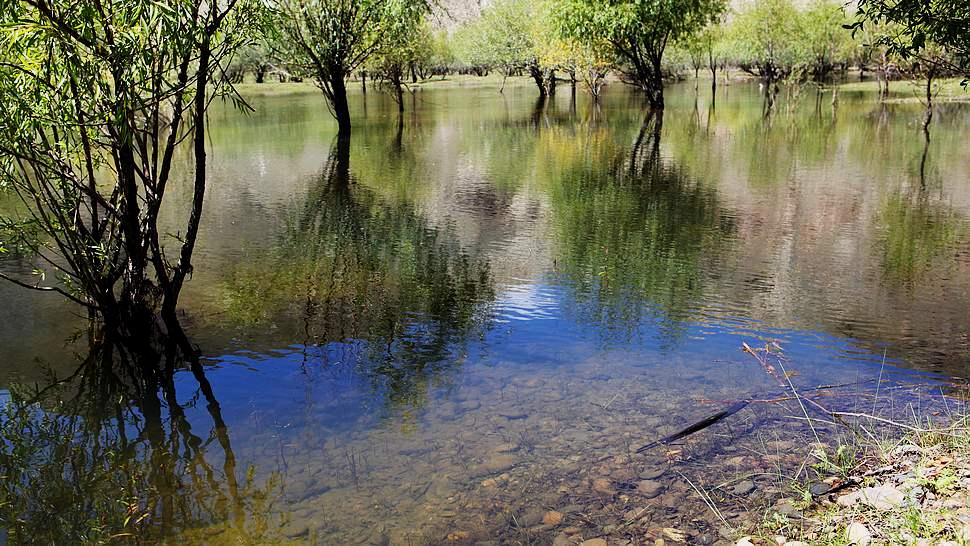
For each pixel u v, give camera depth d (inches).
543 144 1256.8
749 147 1174.3
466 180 893.2
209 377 332.2
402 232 619.2
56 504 232.4
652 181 866.1
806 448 237.5
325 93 1368.1
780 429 255.1
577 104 2320.4
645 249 547.8
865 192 767.1
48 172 355.3
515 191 814.5
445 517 210.5
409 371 333.1
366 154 1141.1
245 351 360.5
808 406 275.1
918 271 474.3
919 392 286.2
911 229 594.9
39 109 315.9
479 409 289.1
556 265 508.7
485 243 576.4
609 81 3951.8
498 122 1684.3
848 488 201.6
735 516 196.1
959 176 856.3
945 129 1389.0
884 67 2159.2
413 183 876.6
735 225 624.1
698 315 397.1
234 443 270.1
